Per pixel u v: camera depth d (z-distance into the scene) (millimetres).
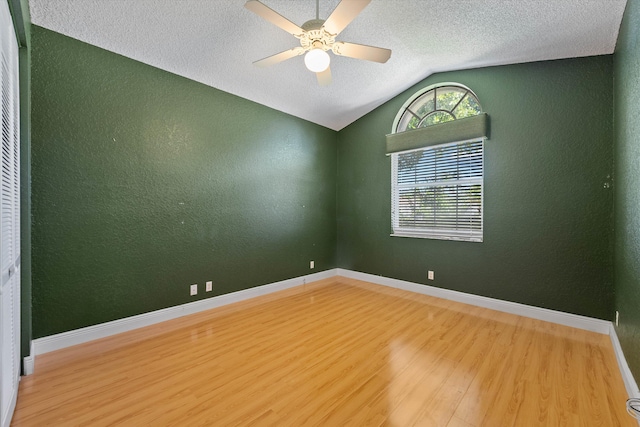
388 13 2449
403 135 3834
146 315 2740
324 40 1958
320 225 4527
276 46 2699
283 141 3992
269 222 3824
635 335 1722
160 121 2836
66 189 2311
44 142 2207
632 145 1861
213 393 1742
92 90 2434
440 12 2387
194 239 3088
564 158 2750
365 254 4430
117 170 2568
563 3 2037
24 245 1941
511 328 2676
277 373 1953
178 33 2424
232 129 3424
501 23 2391
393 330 2645
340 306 3297
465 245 3387
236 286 3471
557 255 2789
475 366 2031
